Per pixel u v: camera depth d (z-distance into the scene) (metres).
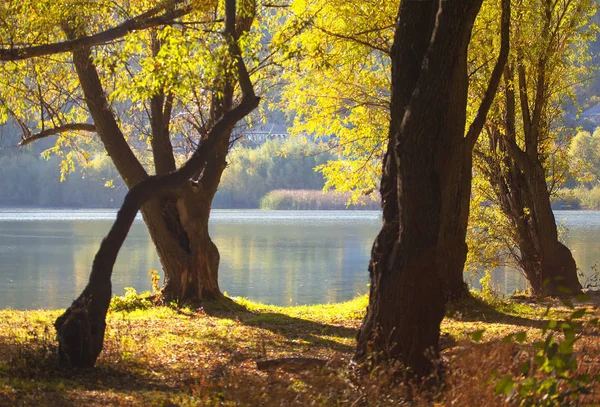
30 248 43.06
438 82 8.12
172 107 17.02
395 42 8.88
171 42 10.66
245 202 112.38
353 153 21.53
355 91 20.19
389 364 7.87
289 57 12.34
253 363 10.05
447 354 9.47
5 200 111.50
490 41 18.11
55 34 14.13
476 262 22.28
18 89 14.80
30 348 9.36
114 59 12.30
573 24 19.89
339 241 50.88
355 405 6.89
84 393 7.75
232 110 9.95
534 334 12.12
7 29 12.36
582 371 5.55
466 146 13.90
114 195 113.00
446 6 8.02
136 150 19.75
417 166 8.15
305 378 7.86
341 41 18.06
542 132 21.06
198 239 17.00
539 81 19.88
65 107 18.58
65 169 19.62
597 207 75.31
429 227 8.19
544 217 20.64
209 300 17.09
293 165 111.06
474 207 22.03
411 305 8.20
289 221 77.25
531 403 4.57
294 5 17.45
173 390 8.29
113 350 10.30
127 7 13.95
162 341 11.66
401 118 8.77
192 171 9.41
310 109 20.72
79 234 55.03
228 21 10.85
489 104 13.35
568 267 20.73
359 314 16.08
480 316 15.08
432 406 6.87
